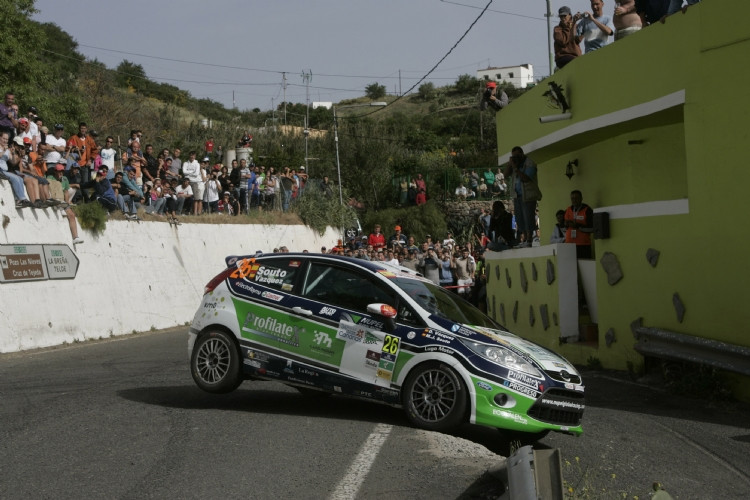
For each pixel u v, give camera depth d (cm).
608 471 721
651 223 1195
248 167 3064
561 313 1444
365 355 833
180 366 1307
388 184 4259
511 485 475
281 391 1044
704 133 1084
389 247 2972
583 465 737
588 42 1529
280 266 915
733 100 1040
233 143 5038
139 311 2141
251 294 908
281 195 3378
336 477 604
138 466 634
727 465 759
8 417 832
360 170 4509
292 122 7244
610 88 1309
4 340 1546
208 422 807
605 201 1505
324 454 673
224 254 2711
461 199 3809
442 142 6262
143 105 5256
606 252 1308
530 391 777
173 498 554
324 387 855
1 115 1645
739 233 1033
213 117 7431
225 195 2900
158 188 2411
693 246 1109
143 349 1623
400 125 6831
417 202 3772
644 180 1367
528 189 1658
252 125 6944
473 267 2373
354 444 709
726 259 1052
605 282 1313
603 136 1448
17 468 629
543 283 1527
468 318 870
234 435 745
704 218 1088
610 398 1070
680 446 820
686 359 1091
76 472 618
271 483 589
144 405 909
